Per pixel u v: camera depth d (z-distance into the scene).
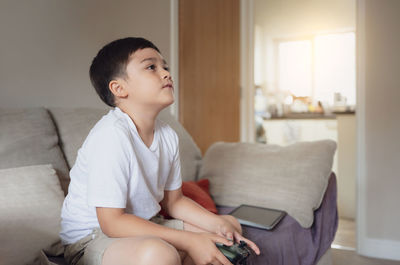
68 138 1.32
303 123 4.47
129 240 0.76
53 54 1.66
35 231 0.96
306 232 1.39
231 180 1.62
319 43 5.40
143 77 0.92
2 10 1.47
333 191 1.63
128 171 0.87
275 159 1.62
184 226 1.03
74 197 0.95
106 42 1.93
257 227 1.24
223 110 3.03
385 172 2.42
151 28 2.26
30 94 1.57
